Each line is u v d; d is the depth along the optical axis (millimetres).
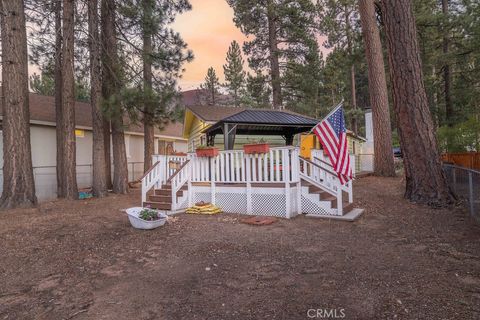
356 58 18391
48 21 12281
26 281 4066
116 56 12258
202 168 8688
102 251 5172
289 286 3623
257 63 23719
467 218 6453
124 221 7234
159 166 9266
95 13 11867
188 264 4477
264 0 21797
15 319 3115
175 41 12828
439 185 7945
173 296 3486
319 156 8961
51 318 3104
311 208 7438
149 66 12758
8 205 9305
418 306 3014
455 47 19484
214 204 8398
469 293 3227
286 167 7301
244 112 11562
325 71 25438
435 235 5418
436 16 17859
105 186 12211
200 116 14609
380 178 14039
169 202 8453
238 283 3770
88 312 3195
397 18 8312
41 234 6242
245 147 7801
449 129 13805
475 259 4195
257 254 4793
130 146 18344
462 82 19797
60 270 4410
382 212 7504
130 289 3717
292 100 24812
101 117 12125
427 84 21266
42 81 27438
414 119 8203
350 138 19250
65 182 11156
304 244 5223
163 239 5730
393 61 8469
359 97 40438
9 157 9469
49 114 14281
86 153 15523
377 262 4258
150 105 11602
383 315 2889
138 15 11891
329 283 3654
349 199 7930
